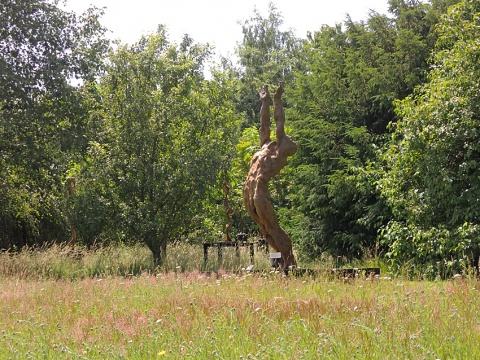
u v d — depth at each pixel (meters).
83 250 19.84
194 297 9.70
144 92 22.08
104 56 23.31
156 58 22.64
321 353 5.92
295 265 13.80
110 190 21.34
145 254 21.02
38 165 22.56
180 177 21.16
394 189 17.56
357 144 23.48
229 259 18.59
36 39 22.19
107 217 21.19
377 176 19.31
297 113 26.84
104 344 7.09
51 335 7.70
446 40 17.53
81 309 9.69
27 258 18.22
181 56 23.50
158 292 10.92
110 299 10.46
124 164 21.30
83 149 22.73
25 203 25.72
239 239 20.27
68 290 11.69
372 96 23.61
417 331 6.60
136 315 8.54
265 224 14.05
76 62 23.19
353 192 22.28
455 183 16.41
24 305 10.30
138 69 22.12
